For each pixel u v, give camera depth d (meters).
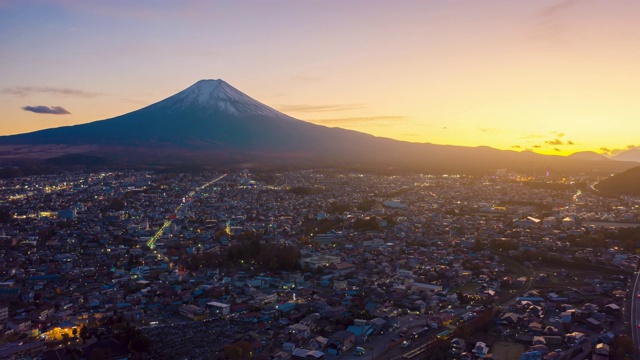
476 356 158.25
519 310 196.62
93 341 171.12
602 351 156.50
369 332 177.25
